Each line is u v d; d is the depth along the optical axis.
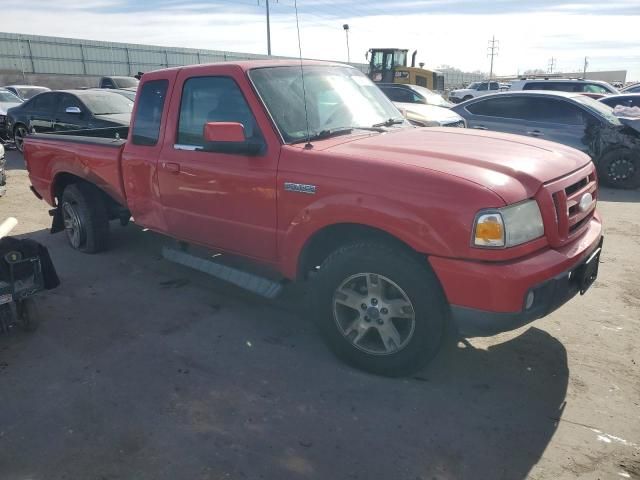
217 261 4.40
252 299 4.73
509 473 2.63
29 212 7.99
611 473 2.61
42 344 3.97
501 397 3.24
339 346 3.55
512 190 2.93
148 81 4.61
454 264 2.92
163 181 4.43
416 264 3.11
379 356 3.39
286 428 2.98
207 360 3.71
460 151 3.39
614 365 3.57
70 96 11.80
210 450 2.81
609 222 7.21
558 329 4.10
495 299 2.86
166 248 4.73
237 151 3.65
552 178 3.18
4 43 40.41
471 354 3.73
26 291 3.95
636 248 6.05
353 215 3.19
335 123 3.98
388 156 3.29
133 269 5.48
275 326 4.22
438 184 2.96
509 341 3.91
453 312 3.01
